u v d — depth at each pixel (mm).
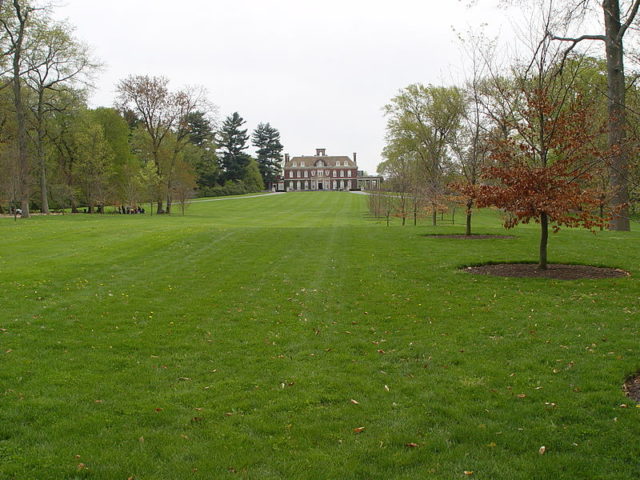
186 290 10062
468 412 4660
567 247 15047
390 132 44938
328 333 7219
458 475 3680
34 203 51906
